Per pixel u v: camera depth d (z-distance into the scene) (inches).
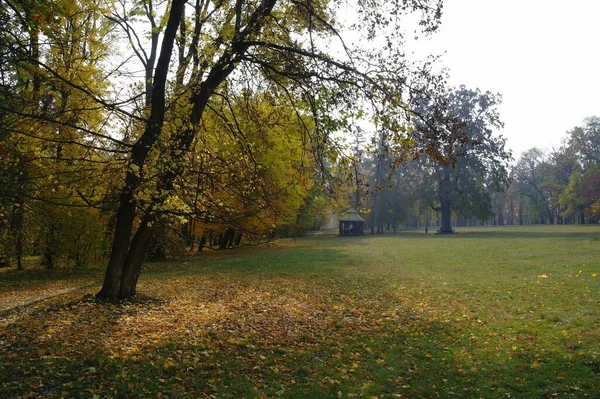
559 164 3238.2
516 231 2433.6
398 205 2733.8
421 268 863.7
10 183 432.5
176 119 368.2
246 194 385.7
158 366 270.7
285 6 454.3
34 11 296.2
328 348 341.7
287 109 472.7
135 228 749.3
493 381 272.7
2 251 870.4
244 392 249.1
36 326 345.1
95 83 496.1
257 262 1011.9
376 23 429.1
